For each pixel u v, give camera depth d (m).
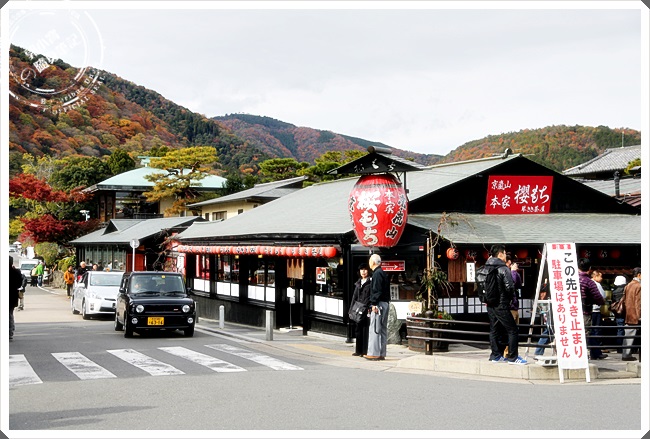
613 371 12.24
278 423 8.52
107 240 41.69
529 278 19.27
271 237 20.86
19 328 21.80
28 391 10.73
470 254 18.41
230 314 26.67
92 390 10.79
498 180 20.09
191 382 11.48
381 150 16.78
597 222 20.47
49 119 78.44
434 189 19.34
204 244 27.50
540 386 11.12
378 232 16.91
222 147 109.56
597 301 14.14
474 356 14.84
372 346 14.27
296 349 16.12
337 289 18.84
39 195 48.41
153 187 56.00
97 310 25.53
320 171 51.72
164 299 18.97
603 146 60.62
